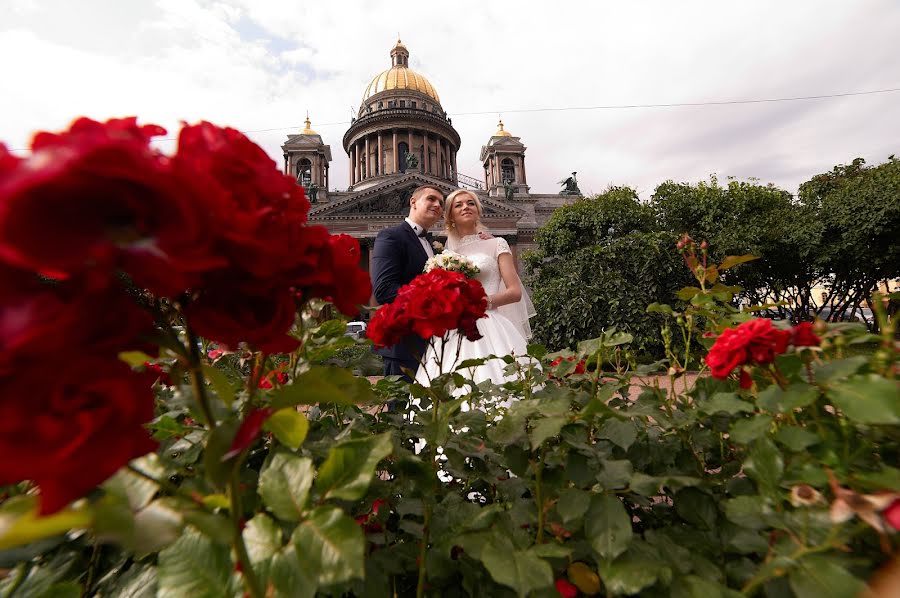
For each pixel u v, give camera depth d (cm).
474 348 316
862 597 69
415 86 5344
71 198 41
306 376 65
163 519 58
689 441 146
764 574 82
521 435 109
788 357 113
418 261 356
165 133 64
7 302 43
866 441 100
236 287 59
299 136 4319
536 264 2038
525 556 86
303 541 71
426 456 147
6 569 99
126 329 51
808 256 1770
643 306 1268
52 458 42
